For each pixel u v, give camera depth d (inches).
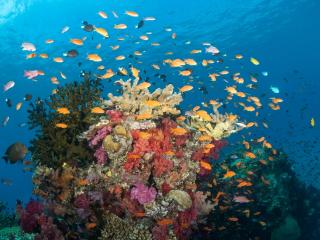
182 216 259.9
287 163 509.4
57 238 239.5
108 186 251.3
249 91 2329.0
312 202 528.1
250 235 422.0
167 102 301.4
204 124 333.1
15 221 457.7
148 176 256.8
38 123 289.0
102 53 1781.5
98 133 261.4
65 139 275.4
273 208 435.5
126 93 288.4
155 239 235.3
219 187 397.4
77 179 255.9
